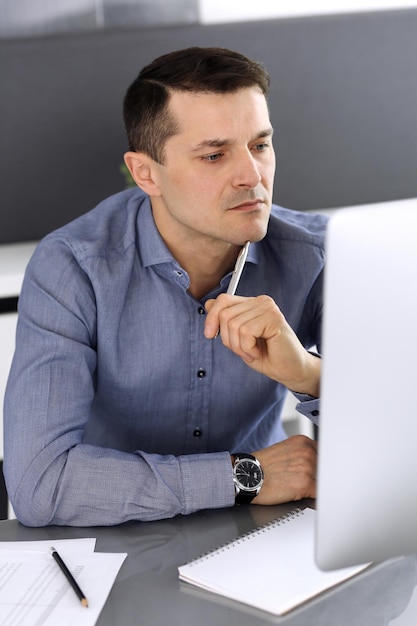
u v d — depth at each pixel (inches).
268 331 73.0
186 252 84.3
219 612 58.2
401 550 56.6
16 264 147.9
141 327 85.5
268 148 77.5
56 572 64.0
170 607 59.1
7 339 139.8
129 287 85.5
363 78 171.0
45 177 162.4
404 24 171.0
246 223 76.8
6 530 73.0
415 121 175.2
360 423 53.2
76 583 61.4
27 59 157.8
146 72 78.3
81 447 75.0
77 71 159.8
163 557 66.1
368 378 52.6
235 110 75.0
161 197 82.4
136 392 86.7
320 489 53.6
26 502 73.3
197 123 75.4
